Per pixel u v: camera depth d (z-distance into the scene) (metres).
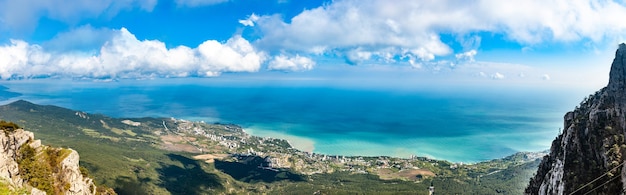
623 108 131.88
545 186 143.12
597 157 128.62
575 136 137.00
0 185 132.00
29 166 154.12
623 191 112.69
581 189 124.62
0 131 150.88
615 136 127.12
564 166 134.12
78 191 167.25
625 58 141.88
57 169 162.88
